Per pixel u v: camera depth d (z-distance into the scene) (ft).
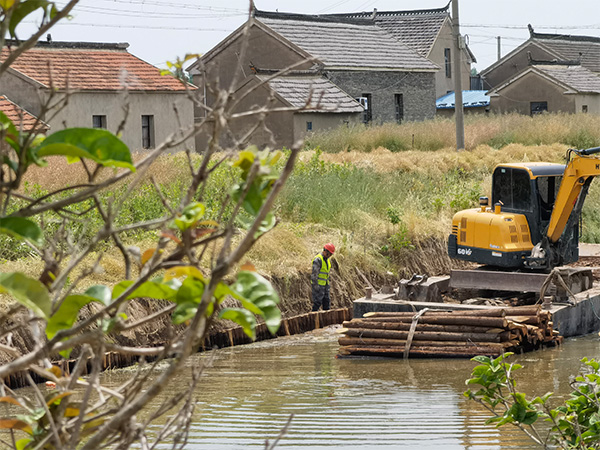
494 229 109.91
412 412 69.36
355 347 98.02
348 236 139.44
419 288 112.98
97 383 18.16
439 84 445.78
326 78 296.10
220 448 57.36
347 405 72.13
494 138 241.35
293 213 144.56
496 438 60.70
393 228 146.10
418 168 188.75
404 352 96.27
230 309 16.56
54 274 17.37
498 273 110.32
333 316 120.78
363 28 340.39
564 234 110.22
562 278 109.50
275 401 73.56
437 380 83.71
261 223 16.72
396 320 99.96
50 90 16.57
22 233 15.44
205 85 18.60
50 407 18.54
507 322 94.84
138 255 17.49
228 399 73.87
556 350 99.45
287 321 113.91
